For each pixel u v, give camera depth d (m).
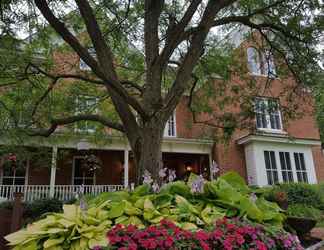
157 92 4.34
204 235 2.09
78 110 7.52
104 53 4.33
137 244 1.97
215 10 4.54
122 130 4.94
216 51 7.78
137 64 7.41
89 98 7.71
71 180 11.45
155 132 4.05
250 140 11.30
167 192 2.80
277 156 11.66
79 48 3.65
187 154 13.48
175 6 6.34
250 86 7.96
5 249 4.51
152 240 1.97
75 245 2.04
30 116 6.53
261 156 11.38
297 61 6.75
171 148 11.56
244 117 7.31
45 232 2.04
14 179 10.73
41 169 10.88
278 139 11.62
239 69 7.98
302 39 6.27
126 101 3.89
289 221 4.63
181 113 13.00
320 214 8.35
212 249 2.08
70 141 9.52
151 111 4.17
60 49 7.28
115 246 1.96
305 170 11.97
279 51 6.82
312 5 5.87
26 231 2.22
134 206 2.52
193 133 12.34
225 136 7.64
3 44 5.16
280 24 6.25
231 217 2.60
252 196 2.83
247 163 11.59
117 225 2.12
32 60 6.46
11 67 5.79
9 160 8.19
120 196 2.87
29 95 6.73
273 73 8.02
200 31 4.49
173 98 4.24
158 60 4.47
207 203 2.75
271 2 6.34
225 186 2.77
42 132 5.45
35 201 8.70
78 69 7.88
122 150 11.51
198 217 2.51
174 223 2.28
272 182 11.18
